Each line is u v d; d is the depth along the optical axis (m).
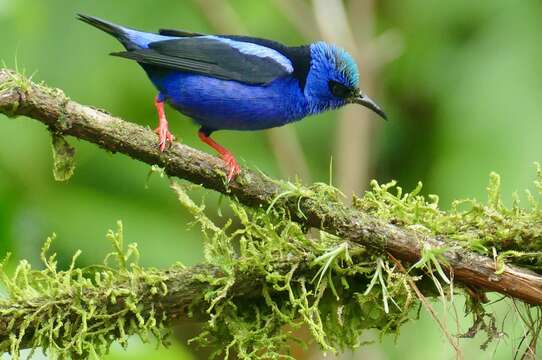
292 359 7.55
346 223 7.65
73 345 7.35
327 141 14.22
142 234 12.28
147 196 12.67
